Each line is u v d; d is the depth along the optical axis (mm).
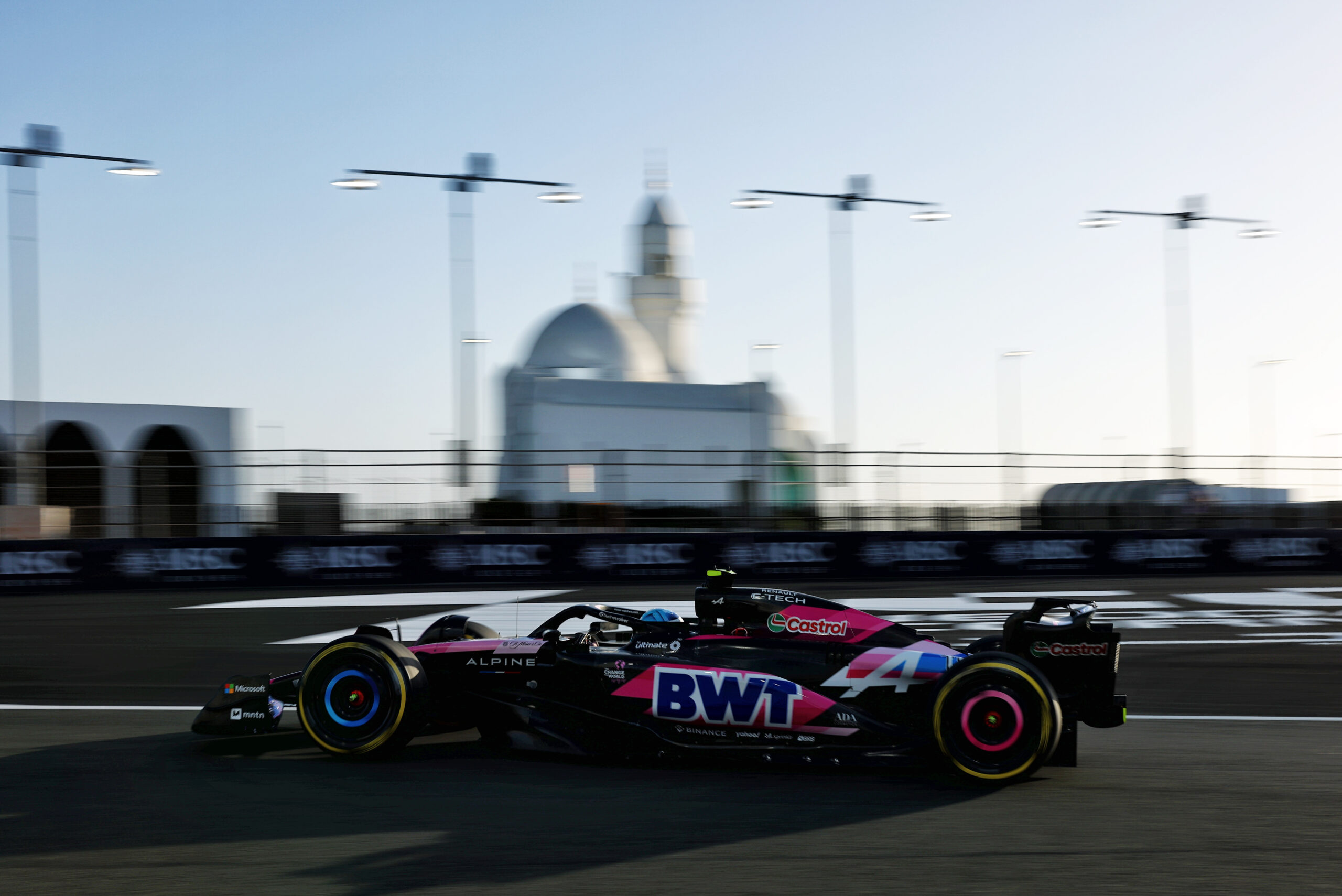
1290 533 20953
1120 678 9242
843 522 22609
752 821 4637
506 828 4523
